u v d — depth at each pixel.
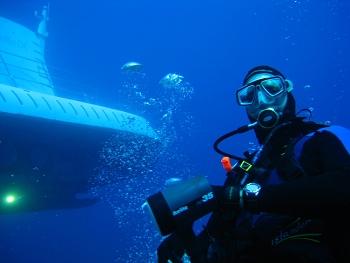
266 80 1.54
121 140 9.14
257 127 1.53
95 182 10.44
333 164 0.93
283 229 1.05
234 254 1.17
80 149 9.15
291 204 0.82
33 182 8.05
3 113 6.32
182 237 0.94
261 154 1.29
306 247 0.96
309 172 1.05
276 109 1.49
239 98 1.64
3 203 7.90
